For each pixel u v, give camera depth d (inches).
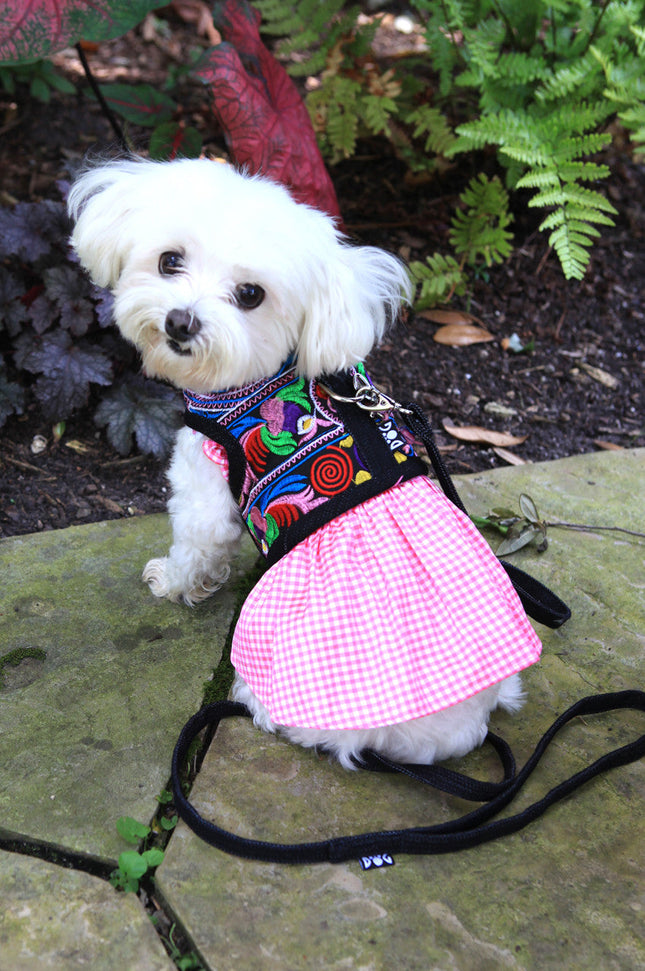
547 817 24.5
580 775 24.6
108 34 32.0
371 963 21.5
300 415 25.1
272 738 26.0
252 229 23.4
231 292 24.0
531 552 31.9
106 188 26.3
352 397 25.8
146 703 26.6
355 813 24.3
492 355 40.4
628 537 32.5
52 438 35.6
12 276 35.7
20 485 33.8
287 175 35.7
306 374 25.8
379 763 24.4
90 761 25.1
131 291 24.7
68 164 35.3
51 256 35.6
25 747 25.3
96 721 26.1
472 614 23.4
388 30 56.1
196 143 38.1
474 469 36.0
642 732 26.7
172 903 22.3
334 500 24.2
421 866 23.3
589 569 31.3
